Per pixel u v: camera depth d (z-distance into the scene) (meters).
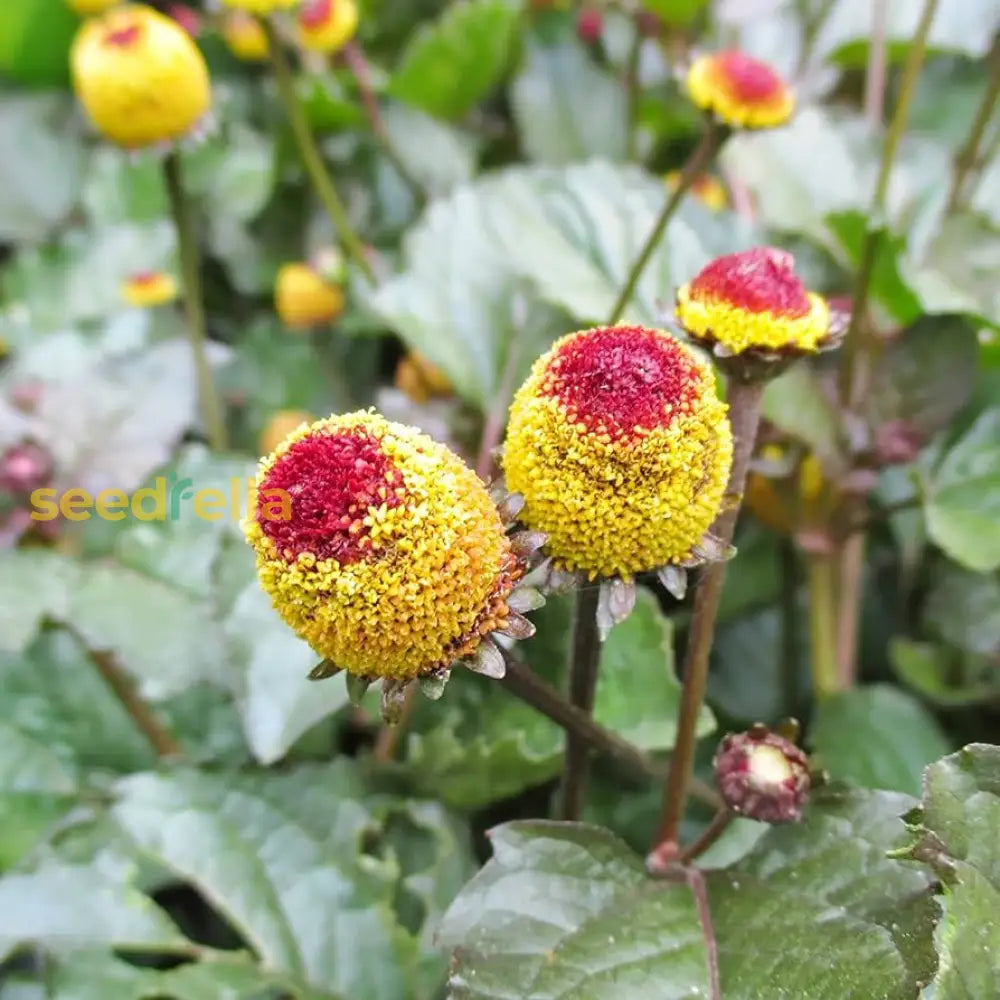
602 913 0.11
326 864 0.15
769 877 0.11
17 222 0.30
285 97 0.20
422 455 0.09
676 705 0.15
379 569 0.09
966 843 0.10
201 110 0.17
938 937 0.10
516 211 0.18
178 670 0.15
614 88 0.25
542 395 0.10
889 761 0.16
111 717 0.17
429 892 0.14
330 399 0.23
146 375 0.18
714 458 0.10
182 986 0.13
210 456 0.18
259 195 0.27
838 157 0.19
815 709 0.17
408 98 0.25
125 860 0.14
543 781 0.15
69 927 0.14
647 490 0.10
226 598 0.14
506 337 0.18
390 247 0.25
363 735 0.17
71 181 0.30
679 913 0.11
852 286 0.19
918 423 0.16
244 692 0.14
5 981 0.14
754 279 0.11
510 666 0.11
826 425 0.16
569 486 0.10
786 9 0.25
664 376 0.10
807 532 0.17
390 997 0.14
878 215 0.16
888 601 0.20
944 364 0.16
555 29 0.25
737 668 0.18
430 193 0.25
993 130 0.24
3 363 0.25
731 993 0.10
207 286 0.27
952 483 0.16
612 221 0.19
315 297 0.24
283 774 0.15
